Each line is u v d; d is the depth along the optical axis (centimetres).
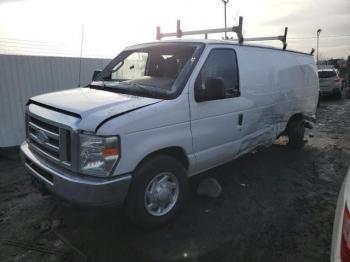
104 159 291
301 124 665
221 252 319
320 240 340
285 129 618
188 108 365
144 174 329
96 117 297
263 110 505
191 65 381
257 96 485
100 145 289
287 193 459
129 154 307
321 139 803
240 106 446
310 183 498
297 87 612
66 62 789
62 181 303
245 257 311
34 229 362
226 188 474
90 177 296
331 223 375
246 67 462
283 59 569
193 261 305
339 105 1555
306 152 673
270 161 607
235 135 446
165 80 386
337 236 204
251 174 534
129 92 379
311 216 391
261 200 435
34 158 350
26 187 487
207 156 403
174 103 350
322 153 666
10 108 707
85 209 300
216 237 345
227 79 428
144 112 321
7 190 476
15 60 707
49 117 326
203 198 436
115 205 306
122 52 498
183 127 362
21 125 728
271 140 551
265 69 508
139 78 420
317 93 708
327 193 459
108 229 360
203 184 441
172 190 365
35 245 332
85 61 825
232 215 392
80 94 378
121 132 298
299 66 622
